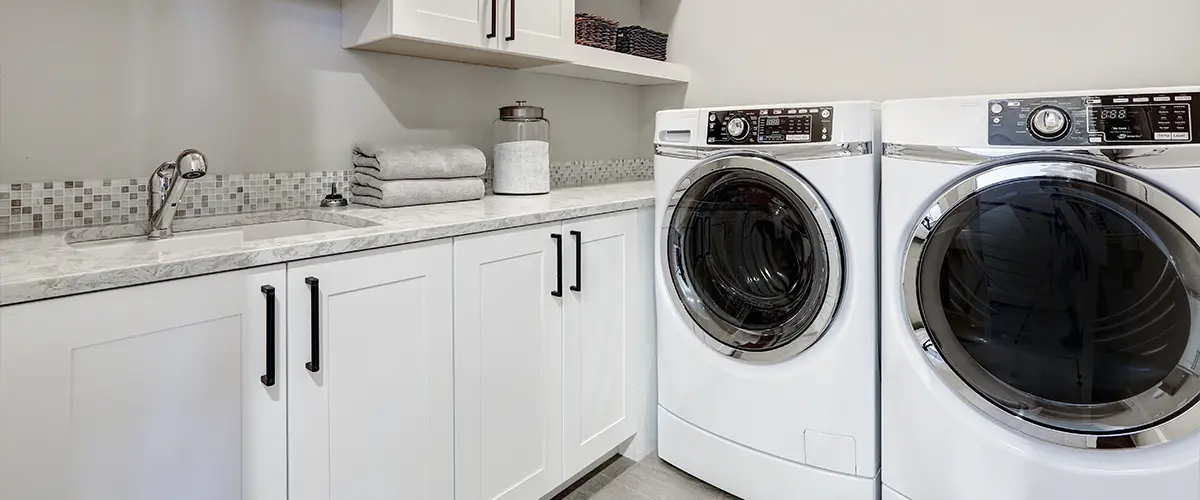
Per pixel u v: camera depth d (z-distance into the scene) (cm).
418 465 141
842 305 164
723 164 179
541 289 169
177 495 104
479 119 227
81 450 94
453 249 145
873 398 164
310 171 180
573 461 184
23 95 133
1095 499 133
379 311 131
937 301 148
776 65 259
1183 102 122
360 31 178
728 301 186
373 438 132
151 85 150
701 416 193
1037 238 135
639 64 254
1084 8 195
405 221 147
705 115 184
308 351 120
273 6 171
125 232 142
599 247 187
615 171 286
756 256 179
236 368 110
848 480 167
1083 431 133
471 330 150
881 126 163
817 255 166
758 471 181
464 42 182
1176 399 124
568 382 180
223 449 109
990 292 142
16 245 116
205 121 159
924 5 224
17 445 88
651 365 213
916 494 155
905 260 151
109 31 144
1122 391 130
